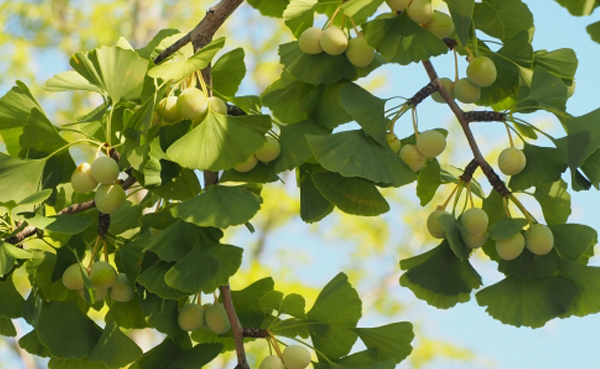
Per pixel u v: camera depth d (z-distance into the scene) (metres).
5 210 2.64
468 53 2.62
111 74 2.62
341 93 2.56
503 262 2.58
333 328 2.61
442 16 2.57
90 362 2.65
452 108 2.58
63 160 2.62
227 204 2.53
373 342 2.61
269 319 2.64
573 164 2.53
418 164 2.57
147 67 2.62
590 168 2.55
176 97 2.63
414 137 2.60
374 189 2.56
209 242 2.55
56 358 2.64
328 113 2.60
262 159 2.57
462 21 2.53
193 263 2.54
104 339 2.62
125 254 2.60
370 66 2.59
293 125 2.60
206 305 2.63
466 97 2.61
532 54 2.61
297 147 2.58
